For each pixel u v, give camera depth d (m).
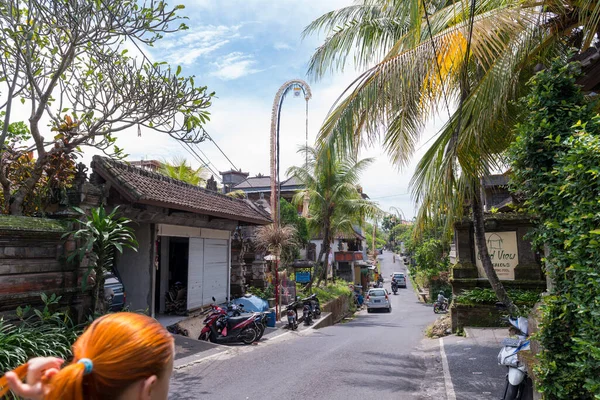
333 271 39.53
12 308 7.05
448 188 7.94
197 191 13.71
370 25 10.05
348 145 7.54
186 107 9.45
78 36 8.41
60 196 8.64
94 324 1.21
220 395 6.69
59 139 9.04
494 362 8.56
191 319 12.80
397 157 8.32
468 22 6.27
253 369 8.37
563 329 4.14
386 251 120.50
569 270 4.03
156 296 13.63
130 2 8.63
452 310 12.88
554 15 6.81
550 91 4.49
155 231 11.53
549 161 4.42
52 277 7.75
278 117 18.33
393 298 43.25
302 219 28.38
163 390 1.19
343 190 24.53
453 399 6.38
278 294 17.23
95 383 1.10
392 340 12.63
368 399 6.55
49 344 6.49
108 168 9.47
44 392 1.11
